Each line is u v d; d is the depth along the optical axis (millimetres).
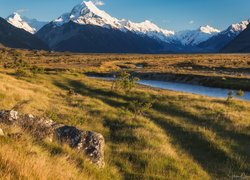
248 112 42250
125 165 22172
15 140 15547
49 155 15883
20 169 11078
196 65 161750
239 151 28047
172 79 115375
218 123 35438
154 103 45938
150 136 28656
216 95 83438
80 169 16109
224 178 22703
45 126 19938
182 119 37688
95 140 19641
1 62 162250
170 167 22859
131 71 139375
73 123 31484
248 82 95312
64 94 50938
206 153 27562
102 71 145125
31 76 71500
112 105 46906
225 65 155500
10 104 35344
